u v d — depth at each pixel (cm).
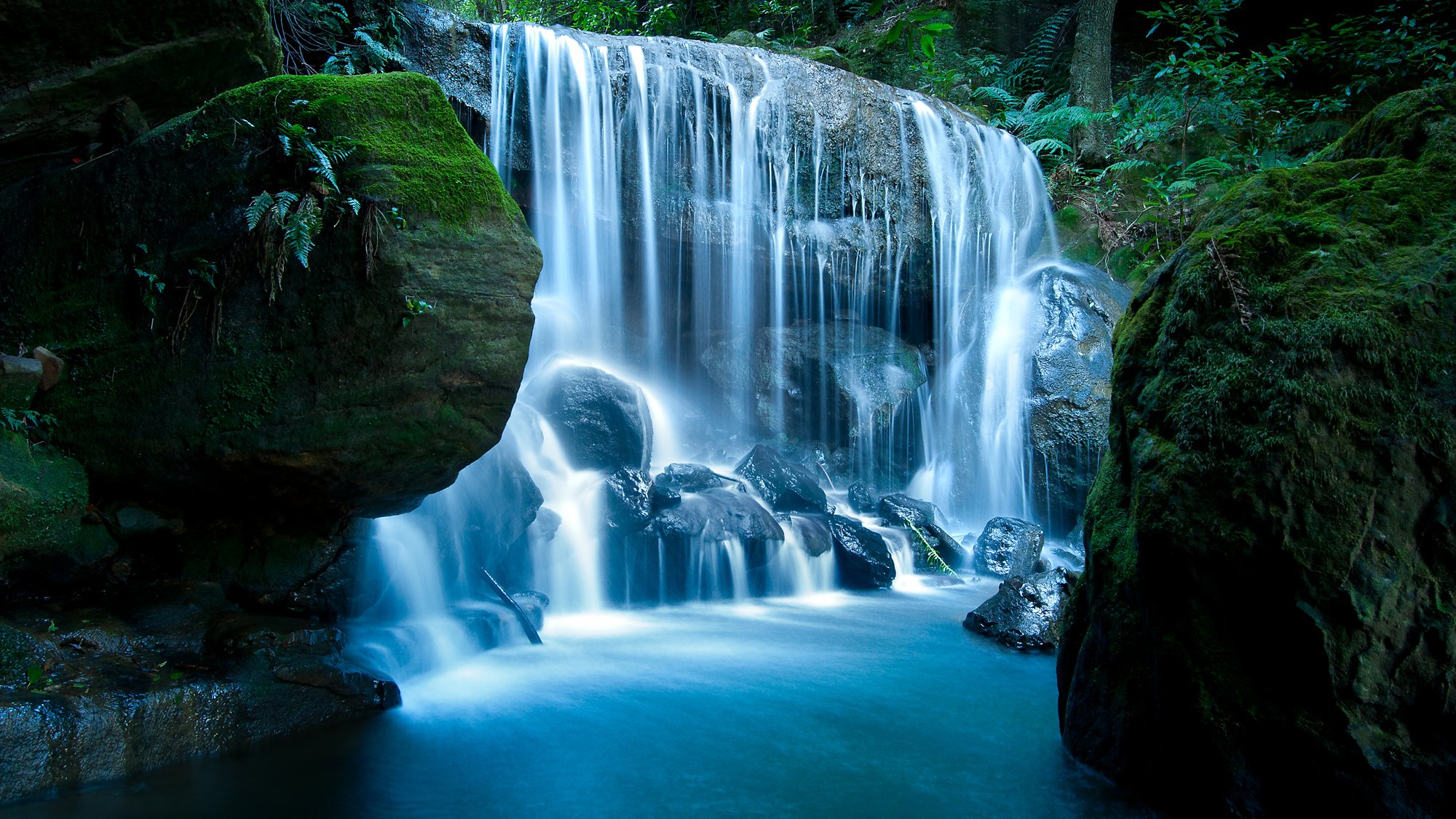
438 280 458
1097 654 398
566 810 374
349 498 502
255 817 357
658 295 999
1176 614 325
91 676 399
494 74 837
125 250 480
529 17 1448
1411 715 279
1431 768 275
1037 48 1559
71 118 504
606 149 907
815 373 1054
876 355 1075
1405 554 278
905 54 1356
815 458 1046
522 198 868
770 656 598
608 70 899
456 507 605
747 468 913
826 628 678
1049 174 1317
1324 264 311
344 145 446
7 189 514
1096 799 375
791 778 407
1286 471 290
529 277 487
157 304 470
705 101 959
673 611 728
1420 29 1316
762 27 1516
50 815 344
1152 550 326
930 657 601
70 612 446
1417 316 290
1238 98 1377
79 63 487
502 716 474
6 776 345
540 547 691
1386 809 280
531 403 814
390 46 786
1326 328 294
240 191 460
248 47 545
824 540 827
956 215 1121
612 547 730
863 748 443
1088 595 420
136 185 481
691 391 1075
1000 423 1038
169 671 421
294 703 438
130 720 384
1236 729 309
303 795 378
